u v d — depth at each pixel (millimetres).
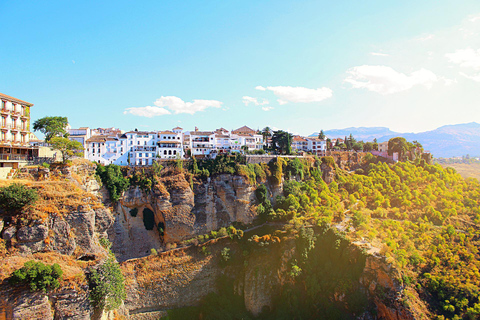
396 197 126250
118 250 96812
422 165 153625
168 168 107875
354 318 81000
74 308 48469
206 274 96812
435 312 80062
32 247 49906
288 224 104500
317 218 102438
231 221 109562
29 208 51188
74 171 76188
